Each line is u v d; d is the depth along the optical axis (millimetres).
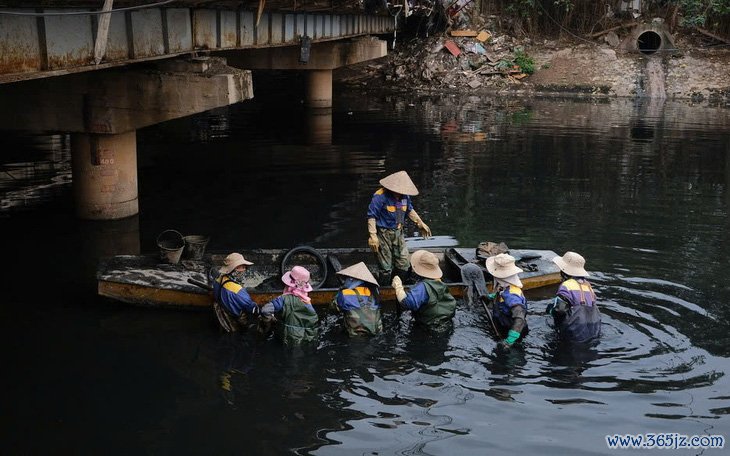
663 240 11844
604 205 14211
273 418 6387
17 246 11109
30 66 8445
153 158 18219
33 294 9211
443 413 6477
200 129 22750
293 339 7816
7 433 6117
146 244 11281
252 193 14820
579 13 35656
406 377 7129
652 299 9078
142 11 10516
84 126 11812
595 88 32656
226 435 6117
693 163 18469
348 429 6215
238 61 26234
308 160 18250
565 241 11781
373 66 36062
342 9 20188
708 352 7637
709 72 32688
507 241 11828
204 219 12844
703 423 6324
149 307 8805
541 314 8641
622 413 6484
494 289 8672
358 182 15914
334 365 7379
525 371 7250
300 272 7922
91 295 9211
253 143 20562
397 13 26672
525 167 17859
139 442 6008
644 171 17469
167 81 11406
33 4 8250
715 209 13938
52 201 13742
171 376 7137
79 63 9297
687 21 34312
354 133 22547
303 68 26969
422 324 8211
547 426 6273
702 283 9711
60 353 7609
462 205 14211
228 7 13500
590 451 5914
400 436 6113
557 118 26234
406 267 9562
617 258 10812
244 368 7316
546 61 34219
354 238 11906
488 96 32312
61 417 6383
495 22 36406
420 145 20688
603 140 21703
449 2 35812
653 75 32812
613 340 7898
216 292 8172
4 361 7406
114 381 7035
